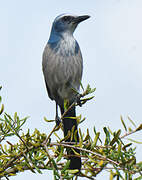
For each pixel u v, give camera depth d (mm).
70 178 5301
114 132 6344
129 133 6039
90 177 5637
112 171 5262
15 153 6480
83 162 6406
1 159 6652
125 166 5363
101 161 5410
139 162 5379
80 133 6348
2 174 6426
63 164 6625
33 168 6258
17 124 6945
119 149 5629
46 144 6137
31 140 6664
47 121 6590
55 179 5188
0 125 6898
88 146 6285
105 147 6273
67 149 6574
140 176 5145
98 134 6188
